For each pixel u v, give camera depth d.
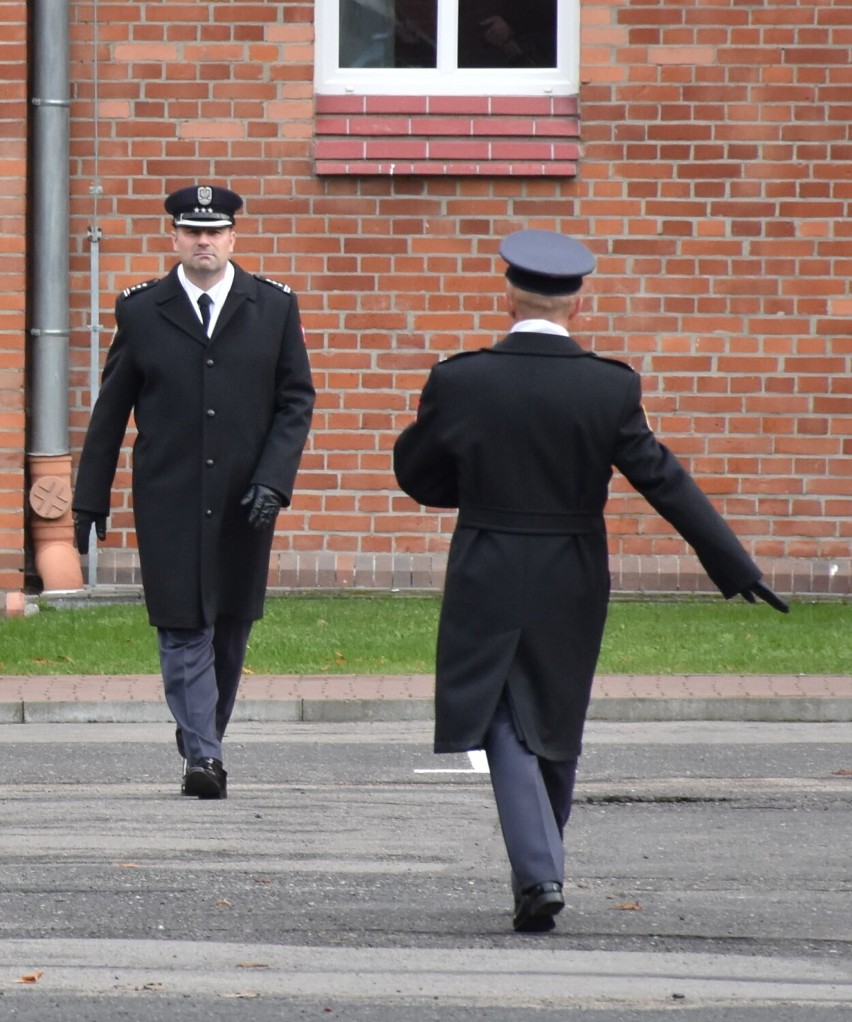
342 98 40.34
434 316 40.31
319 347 40.38
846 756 26.52
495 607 17.11
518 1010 15.17
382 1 40.53
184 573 23.25
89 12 40.06
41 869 19.73
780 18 39.81
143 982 15.87
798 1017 15.07
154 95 40.12
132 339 23.61
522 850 16.88
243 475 23.52
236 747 27.12
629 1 39.88
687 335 40.25
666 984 15.88
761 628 35.84
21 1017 14.95
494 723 17.25
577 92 40.38
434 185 40.22
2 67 39.34
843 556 40.38
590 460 17.12
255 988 15.70
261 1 39.97
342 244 40.25
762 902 18.64
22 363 39.72
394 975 16.08
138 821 22.08
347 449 40.53
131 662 32.59
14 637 34.75
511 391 17.05
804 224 40.03
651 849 20.91
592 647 17.41
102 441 23.77
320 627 35.72
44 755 26.44
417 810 22.89
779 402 40.28
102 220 40.34
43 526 40.41
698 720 29.62
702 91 39.94
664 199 40.06
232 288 23.61
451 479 17.66
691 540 17.03
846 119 39.91
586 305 40.28
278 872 19.70
